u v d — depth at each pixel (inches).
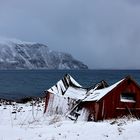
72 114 1257.4
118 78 6717.5
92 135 772.6
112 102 1177.4
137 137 733.9
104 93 1177.4
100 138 741.9
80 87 1481.3
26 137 787.4
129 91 1209.4
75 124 936.9
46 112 1505.9
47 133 820.6
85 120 1181.1
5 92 3681.1
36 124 1096.8
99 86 1355.8
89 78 6811.0
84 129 842.8
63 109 1371.8
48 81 5876.0
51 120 1201.4
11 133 839.7
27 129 897.5
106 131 802.2
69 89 1469.0
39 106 1764.3
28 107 1742.1
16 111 1560.0
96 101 1147.9
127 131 784.9
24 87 4426.7
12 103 2081.7
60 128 876.0
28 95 3302.2
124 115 1189.1
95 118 1144.2
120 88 1194.6
